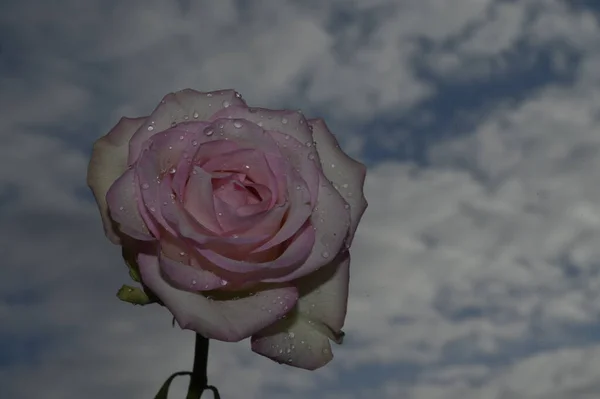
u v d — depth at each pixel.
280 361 0.25
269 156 0.26
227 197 0.26
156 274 0.24
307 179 0.26
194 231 0.24
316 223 0.25
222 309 0.24
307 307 0.26
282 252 0.25
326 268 0.26
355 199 0.27
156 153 0.25
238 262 0.24
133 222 0.24
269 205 0.25
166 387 0.26
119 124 0.27
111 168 0.26
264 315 0.24
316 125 0.28
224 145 0.26
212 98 0.28
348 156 0.28
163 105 0.27
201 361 0.26
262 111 0.27
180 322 0.23
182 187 0.25
